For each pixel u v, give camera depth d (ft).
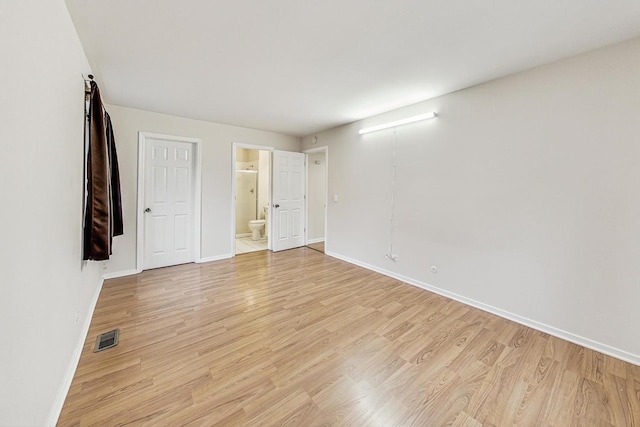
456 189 9.44
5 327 2.88
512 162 8.02
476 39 6.20
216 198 14.21
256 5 5.13
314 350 6.37
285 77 8.34
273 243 16.67
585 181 6.75
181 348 6.34
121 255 11.51
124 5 5.12
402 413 4.61
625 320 6.24
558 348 6.68
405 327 7.55
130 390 4.96
